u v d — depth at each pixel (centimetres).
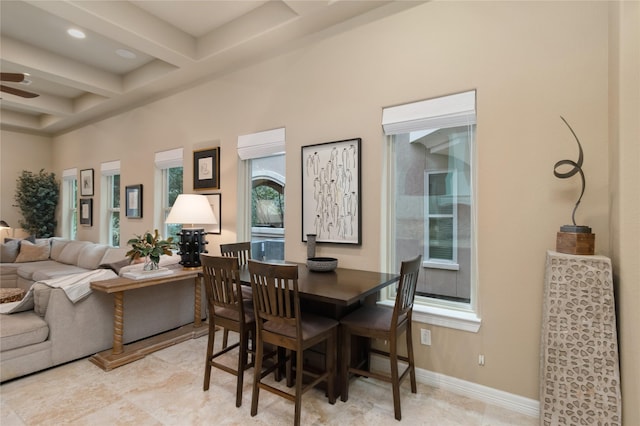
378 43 275
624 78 162
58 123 621
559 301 178
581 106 201
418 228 275
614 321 165
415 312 253
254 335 272
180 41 350
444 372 243
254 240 385
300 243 322
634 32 160
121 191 529
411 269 213
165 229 479
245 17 325
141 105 495
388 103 269
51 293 269
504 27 224
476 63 233
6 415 209
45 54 394
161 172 483
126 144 522
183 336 335
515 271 220
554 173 195
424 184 272
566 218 204
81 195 621
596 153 196
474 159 246
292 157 328
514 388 219
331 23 297
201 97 414
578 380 171
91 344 291
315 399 230
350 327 224
